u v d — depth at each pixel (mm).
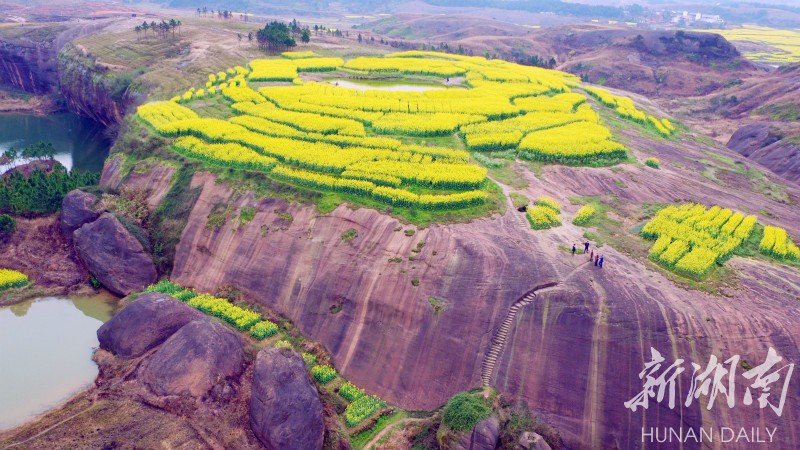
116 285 46969
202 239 48688
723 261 40125
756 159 77625
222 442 32031
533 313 36188
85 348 40531
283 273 44094
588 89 83875
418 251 41375
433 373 36531
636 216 46562
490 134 58688
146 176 55188
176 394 33969
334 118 61969
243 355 36875
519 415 33188
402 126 59000
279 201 48094
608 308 35156
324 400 35844
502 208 46094
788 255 41750
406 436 34000
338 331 40281
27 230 52156
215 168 53094
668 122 77125
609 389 32688
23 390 35938
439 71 84750
